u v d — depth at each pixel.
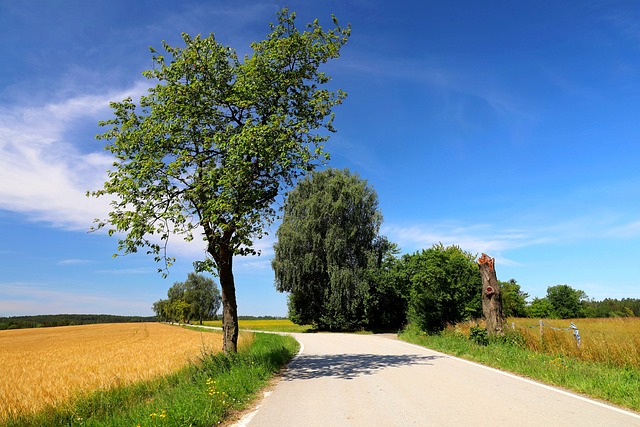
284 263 45.75
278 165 13.95
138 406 7.64
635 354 10.54
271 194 14.34
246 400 8.51
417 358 15.59
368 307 43.44
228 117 14.80
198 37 14.41
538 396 8.12
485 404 7.44
